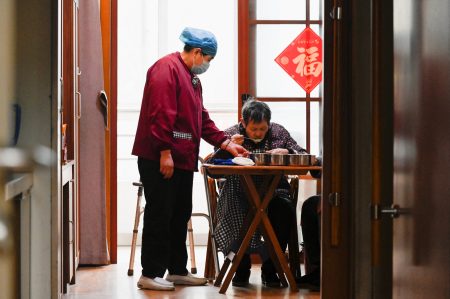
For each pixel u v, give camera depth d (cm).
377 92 316
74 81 532
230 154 543
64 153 486
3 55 275
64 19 527
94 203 625
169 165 501
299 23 669
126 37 779
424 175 262
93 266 632
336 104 395
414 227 275
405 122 288
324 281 405
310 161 510
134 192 775
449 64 234
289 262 552
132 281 558
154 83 504
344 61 406
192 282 540
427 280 257
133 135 778
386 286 375
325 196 402
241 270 549
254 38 670
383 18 338
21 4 336
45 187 342
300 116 671
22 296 323
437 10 247
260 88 670
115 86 651
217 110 783
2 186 258
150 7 780
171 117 500
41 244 342
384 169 343
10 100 293
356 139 403
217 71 785
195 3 783
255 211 516
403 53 292
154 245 516
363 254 401
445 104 238
